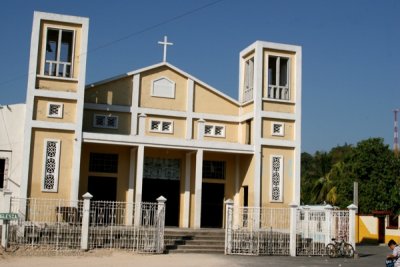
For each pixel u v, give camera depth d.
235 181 29.38
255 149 27.55
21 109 25.59
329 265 19.69
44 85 24.92
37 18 25.03
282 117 28.22
